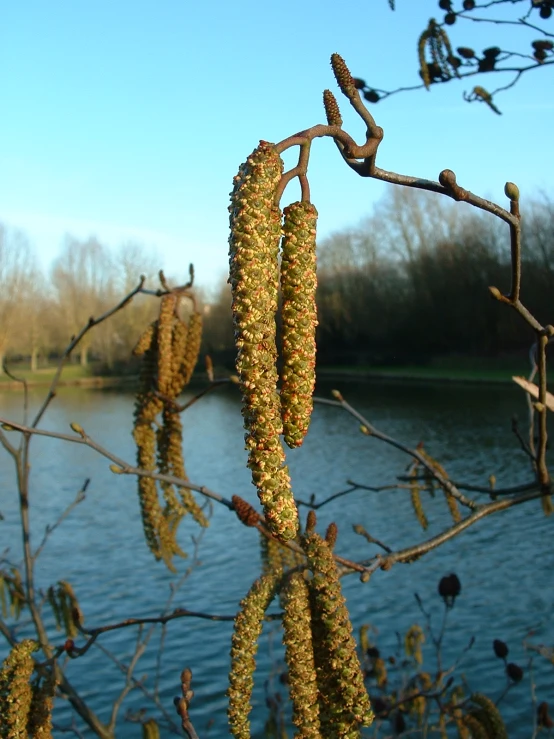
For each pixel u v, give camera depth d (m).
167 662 10.10
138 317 39.31
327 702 2.15
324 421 33.16
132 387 52.84
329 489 20.12
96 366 56.00
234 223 1.67
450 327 49.56
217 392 52.22
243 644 2.30
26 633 10.76
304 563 2.30
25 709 2.98
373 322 55.19
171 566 4.35
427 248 50.25
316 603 2.19
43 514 18.45
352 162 2.12
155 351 4.44
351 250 57.38
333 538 2.28
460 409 33.78
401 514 16.92
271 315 1.68
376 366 56.59
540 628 10.25
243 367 1.67
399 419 32.03
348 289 56.97
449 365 49.50
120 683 9.63
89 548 15.34
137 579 13.34
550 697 8.36
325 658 2.16
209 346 33.09
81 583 13.27
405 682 6.64
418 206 50.19
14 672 2.99
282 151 1.73
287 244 1.73
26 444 5.01
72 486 21.72
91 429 32.84
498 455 22.80
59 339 58.28
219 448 28.30
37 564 14.41
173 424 4.36
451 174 2.23
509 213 2.46
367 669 6.29
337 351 59.12
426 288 49.47
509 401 35.22
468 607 11.26
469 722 3.77
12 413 38.78
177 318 4.42
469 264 46.53
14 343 56.31
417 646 5.85
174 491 4.36
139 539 15.80
